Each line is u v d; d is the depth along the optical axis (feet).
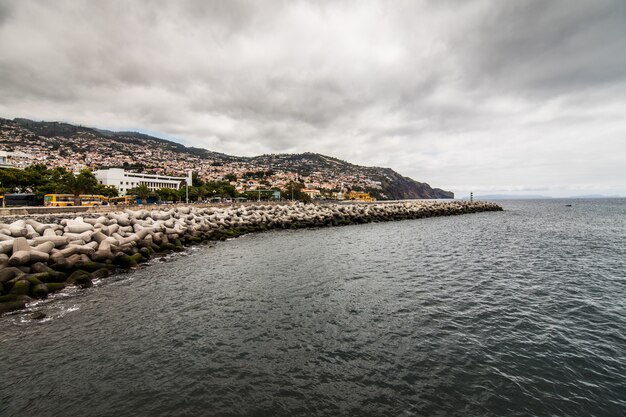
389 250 95.04
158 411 23.80
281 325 39.14
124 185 424.87
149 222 95.25
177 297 49.47
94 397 25.29
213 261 76.95
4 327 37.83
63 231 70.44
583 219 232.94
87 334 36.27
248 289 53.98
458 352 32.71
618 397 26.03
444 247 101.09
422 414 23.82
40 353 31.96
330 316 42.06
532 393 26.37
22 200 176.96
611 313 43.60
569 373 29.22
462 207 319.47
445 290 53.62
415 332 37.29
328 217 185.57
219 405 24.47
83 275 55.11
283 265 73.00
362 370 29.32
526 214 300.61
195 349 32.94
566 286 56.29
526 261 78.38
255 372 28.84
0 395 25.45
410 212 249.55
